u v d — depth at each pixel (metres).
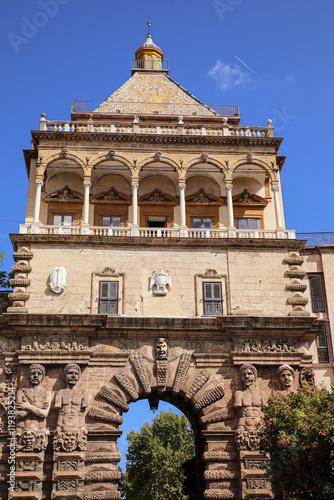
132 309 34.81
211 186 41.94
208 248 36.53
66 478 30.64
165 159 39.44
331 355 40.75
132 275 35.53
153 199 41.16
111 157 39.16
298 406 29.78
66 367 32.56
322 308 42.00
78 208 40.75
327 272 42.69
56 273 34.88
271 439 28.53
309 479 26.52
